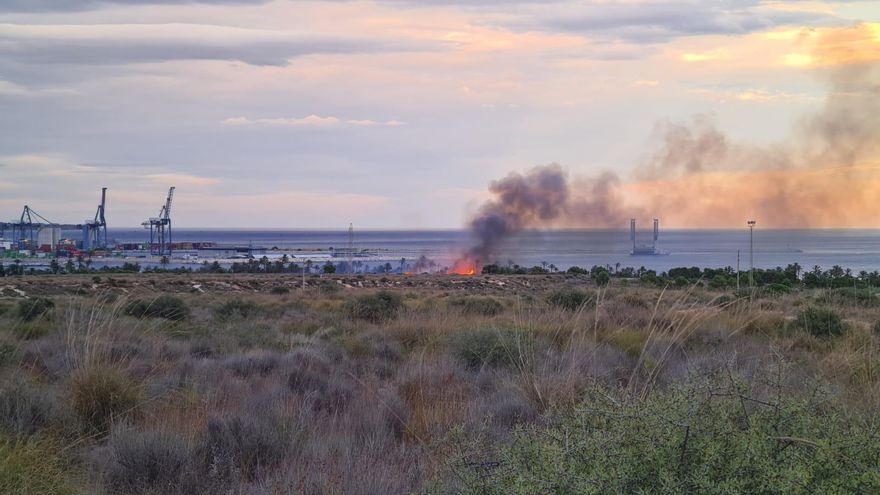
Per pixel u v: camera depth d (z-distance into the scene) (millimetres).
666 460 3801
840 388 6961
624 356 12141
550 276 82188
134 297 18766
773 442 4035
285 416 8930
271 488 6477
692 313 13586
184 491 6945
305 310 32719
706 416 4043
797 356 11047
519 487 3863
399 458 7359
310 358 13727
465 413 8633
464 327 17047
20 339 15141
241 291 64875
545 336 14516
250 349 16625
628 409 4203
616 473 3742
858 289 19547
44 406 9117
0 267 108000
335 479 6535
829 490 3639
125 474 7250
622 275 67562
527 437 4457
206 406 9867
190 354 15836
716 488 3588
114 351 13320
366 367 13523
